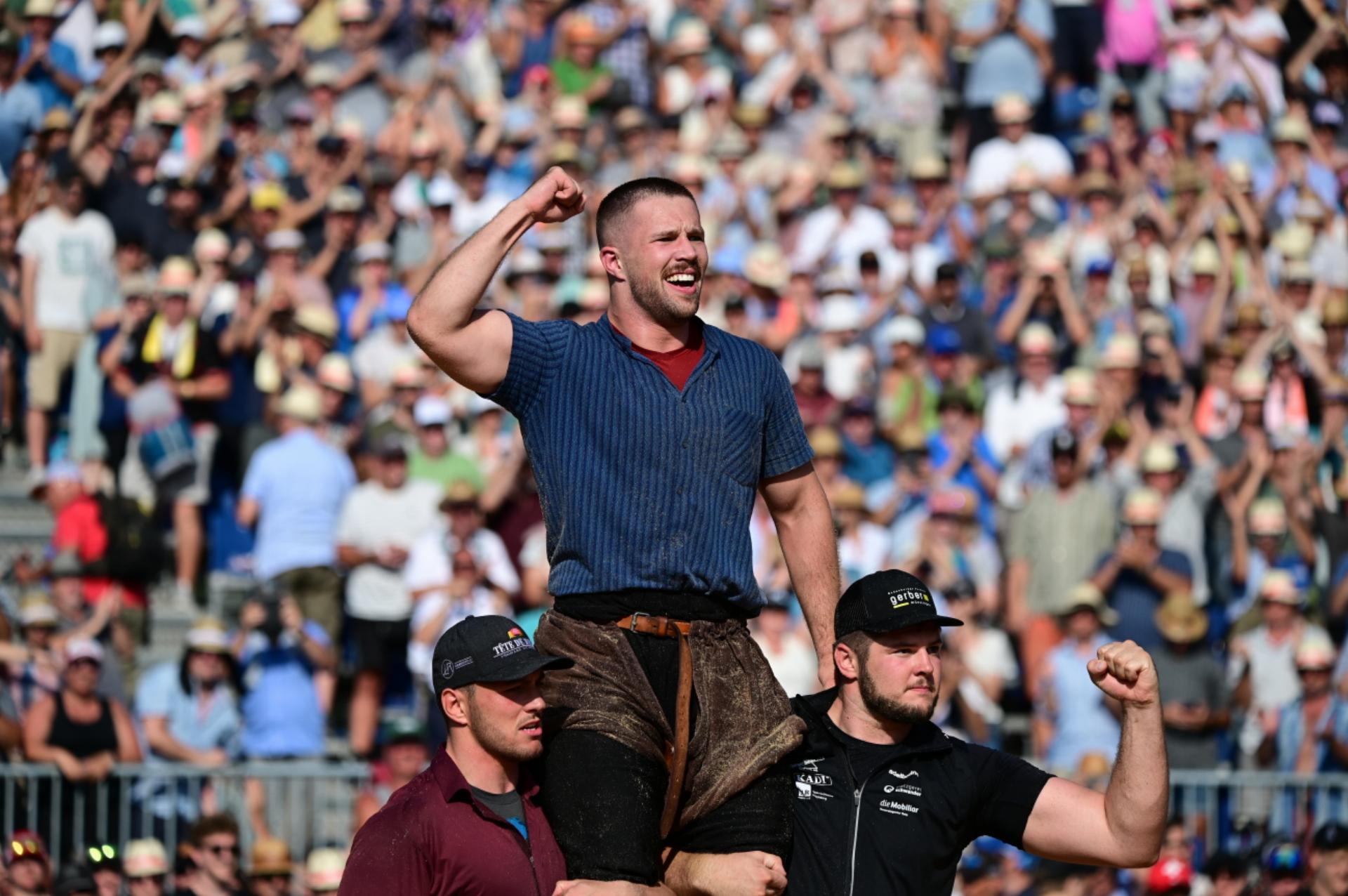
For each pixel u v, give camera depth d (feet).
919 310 150.10
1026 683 127.03
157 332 139.85
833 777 60.18
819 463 132.16
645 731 53.11
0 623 116.67
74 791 108.47
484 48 184.14
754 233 166.09
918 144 179.63
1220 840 114.21
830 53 184.85
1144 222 162.09
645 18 185.37
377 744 123.13
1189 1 181.88
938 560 128.16
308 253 153.48
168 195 153.48
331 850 102.32
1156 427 142.61
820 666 61.87
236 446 138.41
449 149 169.99
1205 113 178.29
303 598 125.59
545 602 124.16
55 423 146.20
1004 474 140.97
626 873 52.21
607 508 53.42
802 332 150.30
